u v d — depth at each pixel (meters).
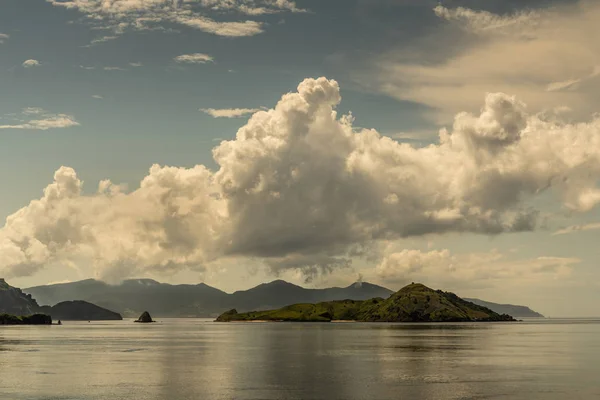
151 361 158.62
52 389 106.50
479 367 138.12
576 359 159.50
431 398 94.94
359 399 94.38
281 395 98.56
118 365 147.25
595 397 95.31
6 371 134.50
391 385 108.62
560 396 96.31
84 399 96.31
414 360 156.88
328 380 115.75
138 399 96.06
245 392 101.81
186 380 117.25
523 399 93.62
